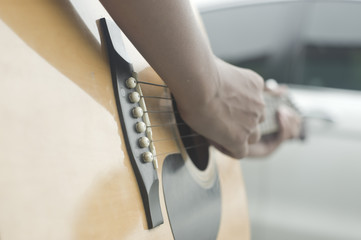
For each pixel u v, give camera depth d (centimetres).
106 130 45
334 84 192
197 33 50
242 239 83
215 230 69
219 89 59
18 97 37
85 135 42
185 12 48
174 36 47
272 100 116
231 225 78
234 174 88
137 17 44
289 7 192
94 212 41
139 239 46
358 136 185
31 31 41
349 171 186
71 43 45
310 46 191
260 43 193
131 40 48
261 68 193
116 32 53
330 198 188
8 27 39
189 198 61
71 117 41
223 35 192
